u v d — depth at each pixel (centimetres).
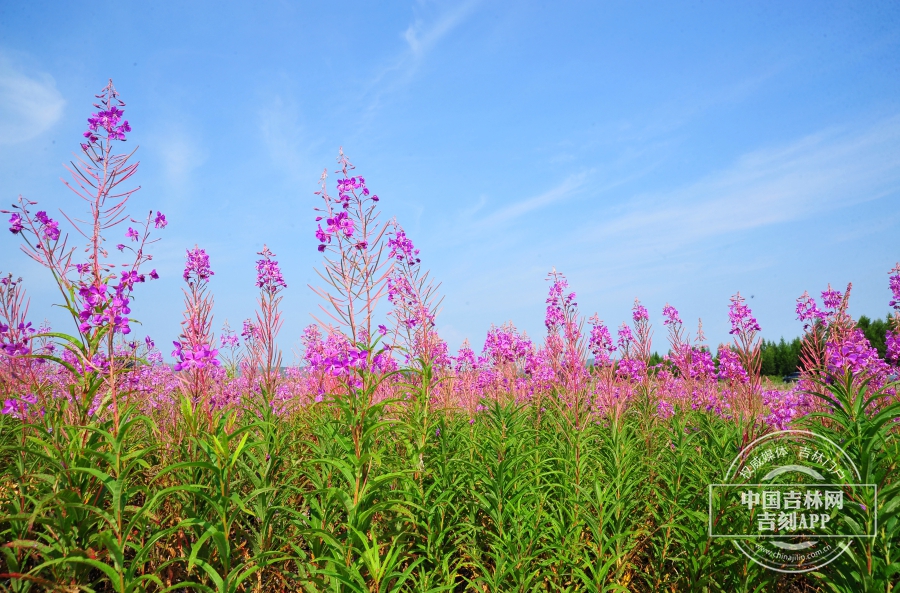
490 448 104
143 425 115
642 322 151
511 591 82
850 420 79
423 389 101
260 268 121
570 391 121
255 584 84
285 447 103
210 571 66
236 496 72
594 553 91
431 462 101
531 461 101
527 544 89
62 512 71
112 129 89
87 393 77
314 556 80
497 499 90
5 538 83
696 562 86
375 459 80
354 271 84
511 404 114
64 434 81
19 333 96
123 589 63
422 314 119
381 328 92
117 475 70
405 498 90
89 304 78
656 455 110
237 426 105
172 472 90
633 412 148
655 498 104
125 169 88
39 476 74
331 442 98
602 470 105
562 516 93
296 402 134
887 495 72
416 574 89
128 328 80
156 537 66
